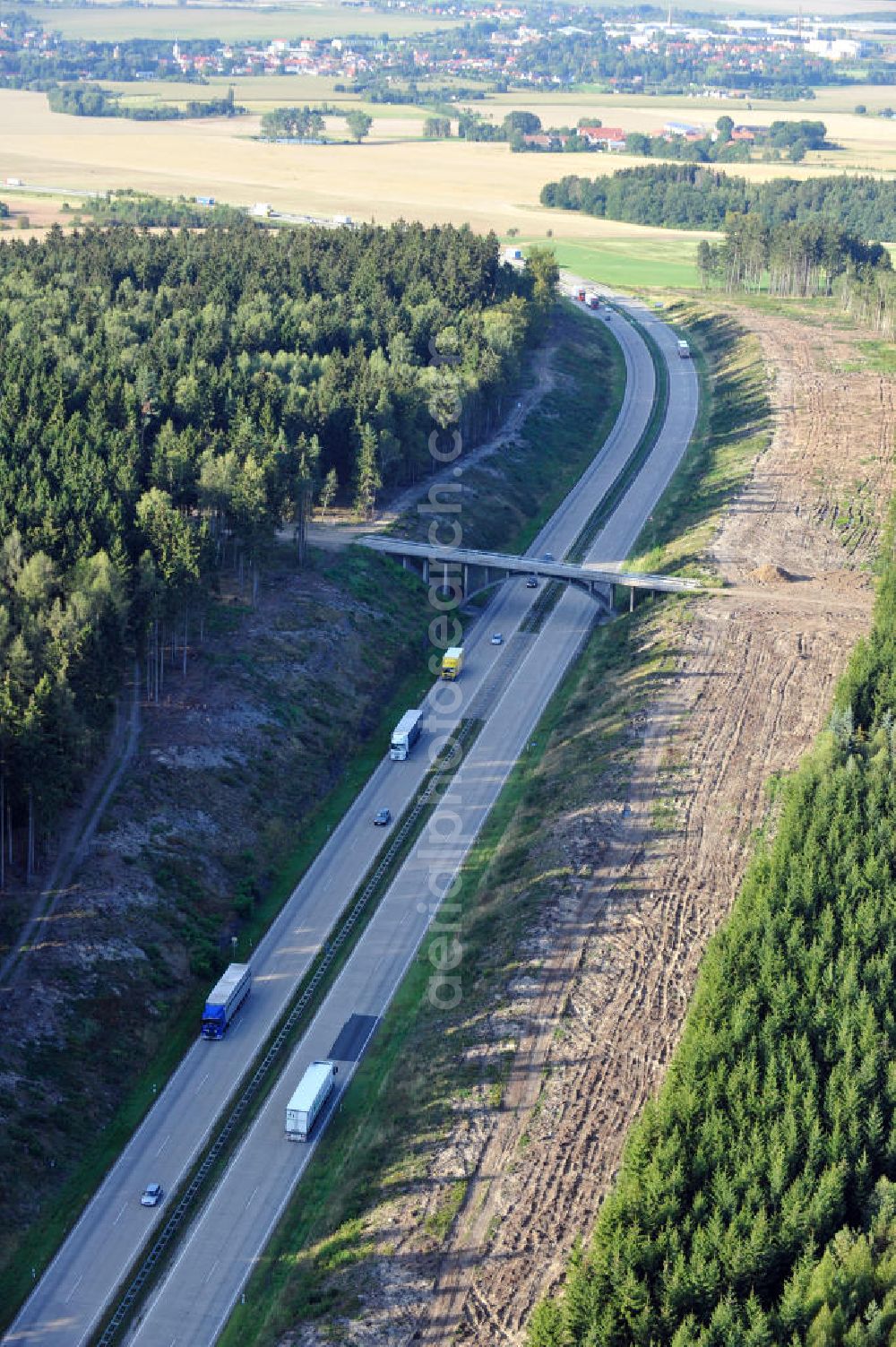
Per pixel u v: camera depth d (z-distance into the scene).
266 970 148.00
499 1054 130.25
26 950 140.50
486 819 172.75
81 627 158.50
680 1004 134.62
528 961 141.12
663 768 170.88
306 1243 116.75
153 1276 114.88
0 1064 128.62
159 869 154.12
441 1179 118.12
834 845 141.25
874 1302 97.25
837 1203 106.69
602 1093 125.25
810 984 124.06
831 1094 114.38
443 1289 108.31
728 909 146.75
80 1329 110.44
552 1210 114.44
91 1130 128.12
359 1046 137.88
